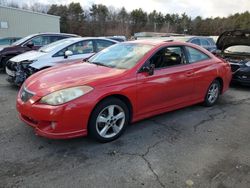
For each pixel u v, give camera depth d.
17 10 25.17
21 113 3.45
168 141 3.73
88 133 3.46
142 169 2.99
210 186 2.73
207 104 5.36
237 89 7.22
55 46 6.95
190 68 4.65
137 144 3.61
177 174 2.92
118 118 3.68
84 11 63.94
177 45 4.59
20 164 3.01
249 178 2.89
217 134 4.05
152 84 3.97
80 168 2.97
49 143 3.53
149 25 68.75
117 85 3.54
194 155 3.35
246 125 4.47
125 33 56.72
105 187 2.66
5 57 9.00
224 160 3.26
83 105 3.22
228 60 7.34
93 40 7.43
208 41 10.92
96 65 4.20
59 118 3.12
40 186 2.64
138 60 3.96
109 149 3.44
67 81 3.41
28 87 3.50
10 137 3.67
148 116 4.13
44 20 28.27
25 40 9.42
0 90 6.37
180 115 4.84
